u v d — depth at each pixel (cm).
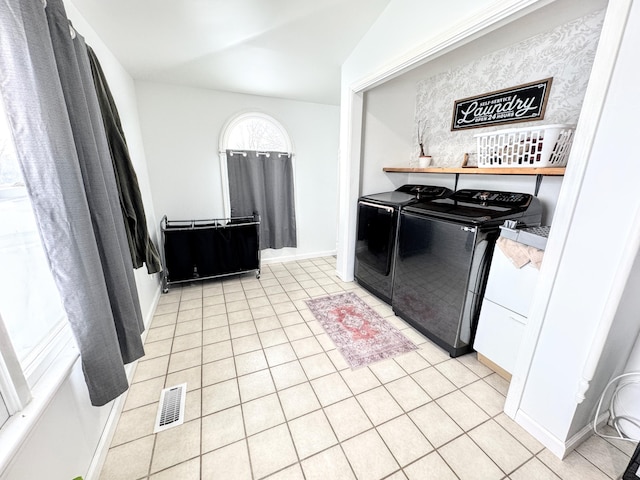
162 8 161
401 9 176
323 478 111
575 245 105
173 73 249
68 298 92
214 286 297
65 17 98
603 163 94
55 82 86
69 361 97
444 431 132
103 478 110
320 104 347
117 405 138
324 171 373
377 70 202
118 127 158
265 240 360
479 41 178
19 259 93
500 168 170
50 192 84
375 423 136
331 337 206
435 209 192
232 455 120
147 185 273
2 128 85
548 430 123
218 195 324
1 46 73
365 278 280
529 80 177
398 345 196
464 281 167
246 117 315
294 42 211
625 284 93
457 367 175
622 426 129
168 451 121
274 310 246
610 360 115
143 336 203
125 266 141
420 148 271
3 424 71
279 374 168
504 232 149
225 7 166
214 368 173
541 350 122
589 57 149
